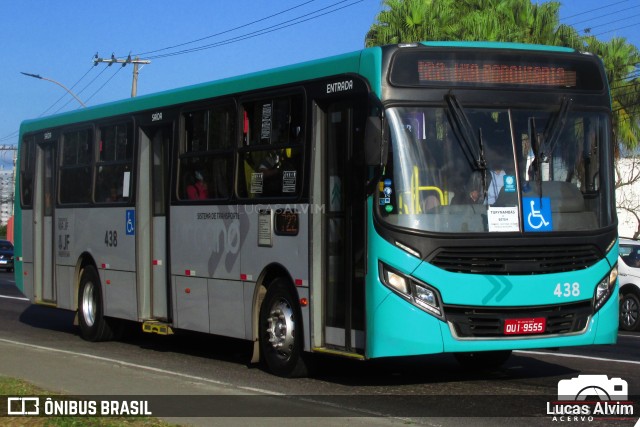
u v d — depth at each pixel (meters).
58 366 12.20
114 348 15.09
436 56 10.12
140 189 14.45
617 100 33.38
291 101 11.38
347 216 10.40
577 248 10.20
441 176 9.90
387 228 9.79
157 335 17.06
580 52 10.70
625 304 19.09
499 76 10.28
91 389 10.38
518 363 12.93
